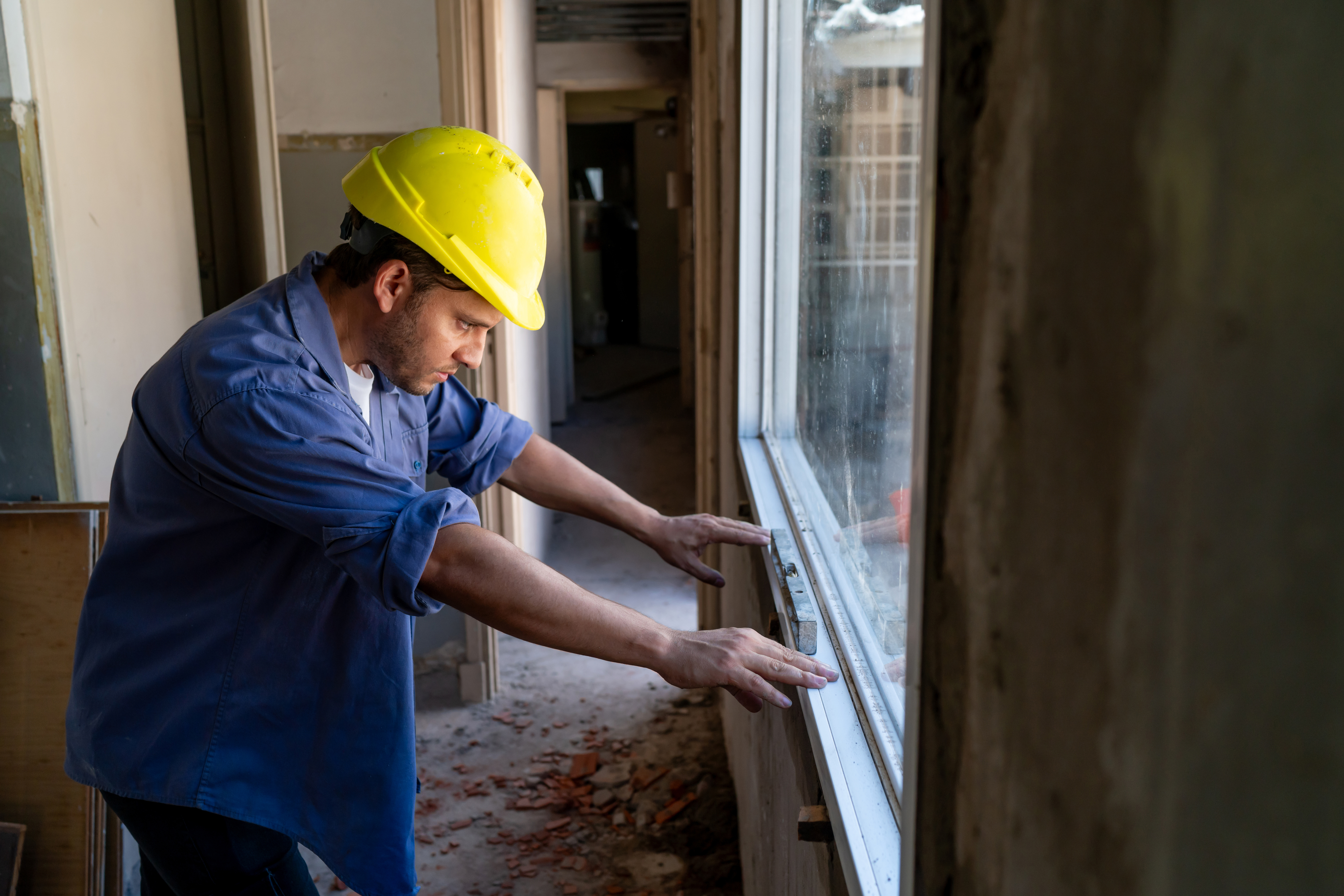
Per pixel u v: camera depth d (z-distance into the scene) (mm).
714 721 2902
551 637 1104
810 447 1630
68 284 1878
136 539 1342
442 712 3008
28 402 1863
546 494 1611
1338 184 208
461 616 3264
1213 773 253
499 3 2844
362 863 1387
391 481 1151
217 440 1158
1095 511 313
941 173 477
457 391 1604
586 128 9523
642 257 9180
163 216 2248
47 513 1854
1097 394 309
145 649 1353
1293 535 222
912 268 909
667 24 5879
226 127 2566
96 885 1831
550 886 2191
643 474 5566
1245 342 234
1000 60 396
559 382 6520
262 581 1320
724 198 2393
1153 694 279
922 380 522
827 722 994
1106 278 300
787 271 1899
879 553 1069
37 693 1853
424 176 1237
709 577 1512
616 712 2990
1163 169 264
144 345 2164
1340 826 215
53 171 1826
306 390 1175
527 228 1286
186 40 2477
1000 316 401
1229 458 240
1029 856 382
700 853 2289
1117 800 303
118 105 2049
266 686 1338
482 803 2525
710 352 2822
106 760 1349
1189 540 258
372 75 3021
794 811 1211
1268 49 223
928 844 530
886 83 1013
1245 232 233
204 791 1312
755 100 1959
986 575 426
